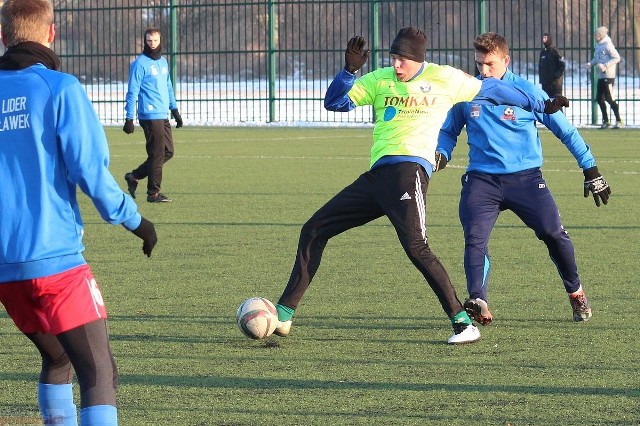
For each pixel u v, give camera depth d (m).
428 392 8.85
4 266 6.71
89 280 6.86
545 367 9.65
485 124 11.27
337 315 11.93
